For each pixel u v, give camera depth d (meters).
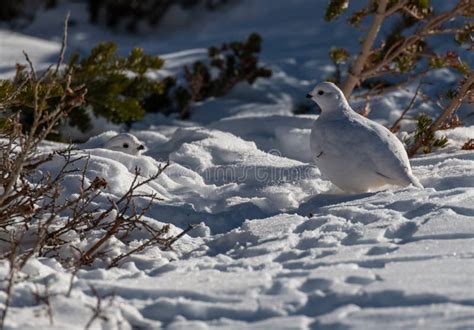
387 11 15.02
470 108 17.53
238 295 6.17
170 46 26.59
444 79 19.80
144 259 8.02
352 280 6.32
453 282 6.11
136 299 6.23
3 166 8.66
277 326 5.57
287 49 24.52
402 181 9.99
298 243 7.88
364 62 15.50
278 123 15.93
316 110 19.59
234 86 21.11
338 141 10.21
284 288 6.22
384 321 5.52
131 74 19.61
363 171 10.05
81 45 28.25
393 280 6.21
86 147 14.55
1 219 8.45
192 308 5.95
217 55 21.25
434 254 6.93
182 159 12.64
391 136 10.34
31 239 8.63
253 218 9.80
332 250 7.36
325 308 5.88
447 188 10.12
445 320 5.45
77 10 30.73
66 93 7.51
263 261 7.32
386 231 7.92
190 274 6.97
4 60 21.64
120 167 11.02
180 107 19.66
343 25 25.81
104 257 8.15
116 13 30.38
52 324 5.69
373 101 18.20
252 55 21.03
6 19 30.50
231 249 8.26
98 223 8.91
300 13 29.00
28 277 6.59
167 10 30.53
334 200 10.01
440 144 13.63
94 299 6.19
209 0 30.88
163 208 9.95
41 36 29.22
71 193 10.32
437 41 22.08
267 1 30.44
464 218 7.97
